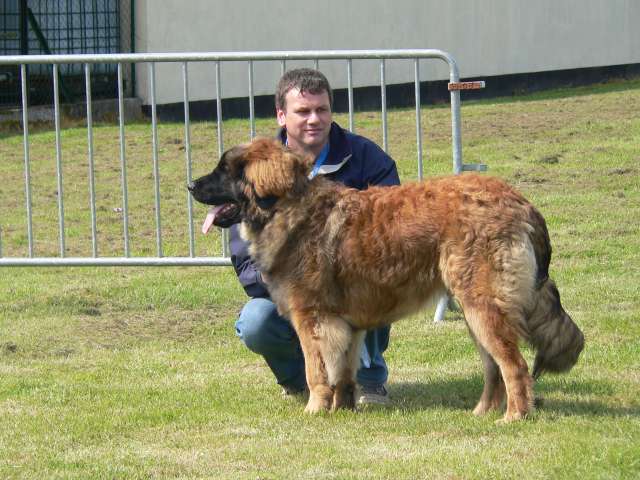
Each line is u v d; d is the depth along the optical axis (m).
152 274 14.47
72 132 25.77
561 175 19.55
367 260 8.11
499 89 34.06
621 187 18.44
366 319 8.34
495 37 33.75
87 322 12.10
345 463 7.11
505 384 8.03
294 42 29.91
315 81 8.77
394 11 31.47
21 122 26.47
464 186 8.02
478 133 24.70
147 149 23.55
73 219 17.75
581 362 9.82
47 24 27.73
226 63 28.83
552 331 8.06
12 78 27.12
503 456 7.11
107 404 8.94
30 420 8.45
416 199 8.09
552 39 35.38
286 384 9.09
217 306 12.77
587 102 29.86
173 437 7.92
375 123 26.64
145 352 10.89
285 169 8.13
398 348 10.72
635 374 9.41
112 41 28.33
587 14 36.19
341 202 8.23
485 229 7.80
